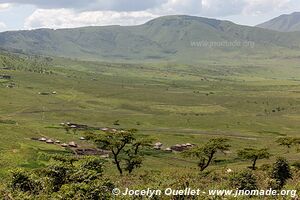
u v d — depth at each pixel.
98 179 35.97
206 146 99.12
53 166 37.34
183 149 189.12
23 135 176.62
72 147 167.50
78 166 40.50
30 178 36.56
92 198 31.73
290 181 50.06
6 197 33.44
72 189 31.98
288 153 168.12
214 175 53.59
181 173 62.22
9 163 89.50
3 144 117.88
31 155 102.81
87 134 97.50
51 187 35.78
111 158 145.25
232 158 155.25
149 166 137.25
